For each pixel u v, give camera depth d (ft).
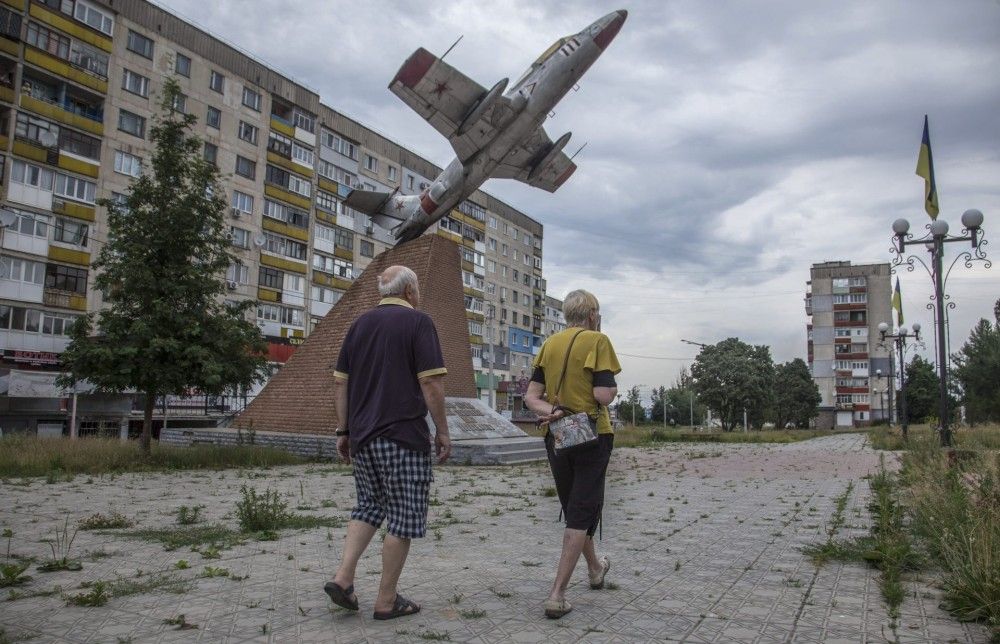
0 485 31.65
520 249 230.68
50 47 103.09
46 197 102.42
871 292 261.85
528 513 24.06
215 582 13.24
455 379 59.98
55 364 102.32
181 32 121.49
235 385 47.91
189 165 46.98
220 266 47.67
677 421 277.64
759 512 24.58
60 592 12.39
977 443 43.01
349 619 10.91
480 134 74.28
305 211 145.59
